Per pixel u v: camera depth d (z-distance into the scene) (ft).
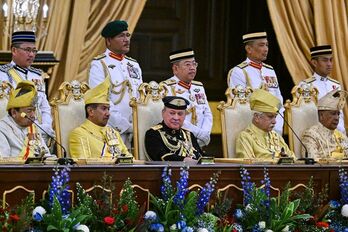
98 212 55.62
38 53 84.99
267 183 62.59
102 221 55.42
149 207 59.00
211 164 62.13
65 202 55.47
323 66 93.97
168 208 57.52
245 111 78.33
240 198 62.59
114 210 55.72
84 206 54.85
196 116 80.59
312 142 81.30
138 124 73.67
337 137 82.84
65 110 70.90
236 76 88.48
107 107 70.13
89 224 55.57
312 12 110.22
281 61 116.06
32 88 64.08
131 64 81.97
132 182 58.70
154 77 114.62
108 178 56.90
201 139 79.00
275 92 89.20
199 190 60.08
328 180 66.49
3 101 68.54
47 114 74.84
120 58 80.94
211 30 116.78
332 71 110.42
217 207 60.34
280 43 108.27
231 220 60.85
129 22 99.66
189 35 116.16
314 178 65.98
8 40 88.84
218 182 61.87
